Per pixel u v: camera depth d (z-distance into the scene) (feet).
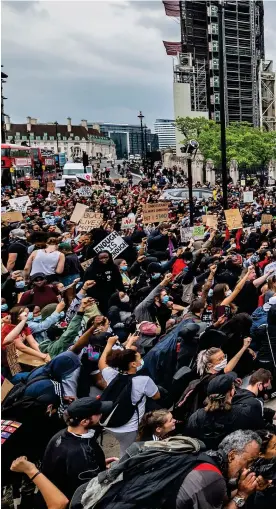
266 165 248.11
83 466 11.45
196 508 9.04
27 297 23.61
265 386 14.88
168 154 283.18
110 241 30.17
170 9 315.78
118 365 14.38
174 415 15.17
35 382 14.30
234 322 17.63
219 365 15.21
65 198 95.86
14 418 13.48
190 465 9.48
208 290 23.04
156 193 115.03
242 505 10.14
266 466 10.55
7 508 14.43
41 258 27.50
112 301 23.58
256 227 52.95
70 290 23.40
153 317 21.91
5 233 45.34
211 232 42.16
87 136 536.83
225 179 57.82
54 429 13.76
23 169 126.31
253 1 317.83
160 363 17.54
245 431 11.09
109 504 9.17
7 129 505.25
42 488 11.02
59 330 19.33
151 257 33.45
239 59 319.06
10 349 16.71
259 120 328.08
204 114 313.53
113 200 94.48
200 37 318.45
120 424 13.83
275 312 19.52
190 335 17.35
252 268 26.25
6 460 13.08
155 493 9.11
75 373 15.06
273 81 330.13
